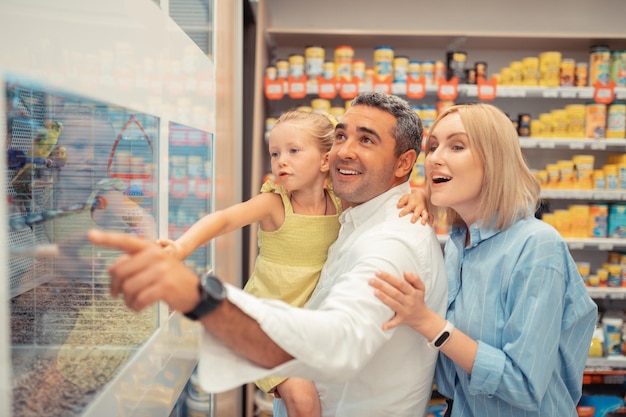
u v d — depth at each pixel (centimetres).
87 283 99
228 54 212
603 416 316
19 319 93
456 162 126
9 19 57
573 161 335
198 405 159
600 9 376
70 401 76
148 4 100
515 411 129
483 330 127
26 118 77
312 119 145
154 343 107
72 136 90
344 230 135
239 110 256
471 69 328
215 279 73
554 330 121
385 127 122
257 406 317
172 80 118
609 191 327
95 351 94
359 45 361
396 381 124
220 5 188
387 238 111
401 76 321
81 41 72
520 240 126
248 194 348
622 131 328
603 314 339
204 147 161
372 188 125
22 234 88
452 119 130
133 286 66
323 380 86
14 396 71
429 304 122
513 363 118
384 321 101
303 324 80
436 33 326
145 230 111
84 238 98
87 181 96
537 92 323
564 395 134
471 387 120
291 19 377
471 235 135
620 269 332
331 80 316
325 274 129
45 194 92
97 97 78
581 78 332
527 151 373
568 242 323
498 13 376
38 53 62
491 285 127
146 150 108
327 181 152
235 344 77
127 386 92
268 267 144
